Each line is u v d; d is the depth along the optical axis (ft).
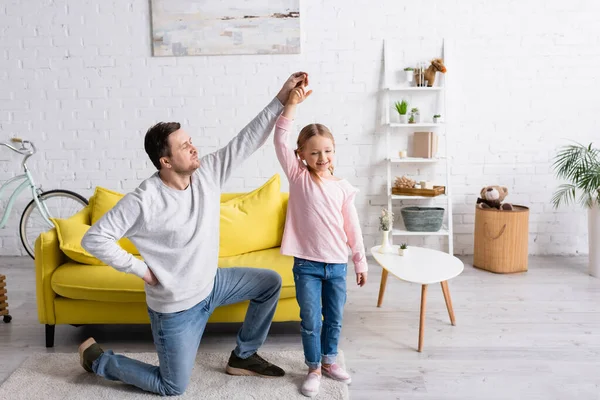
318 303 7.44
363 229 14.20
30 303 11.04
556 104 13.53
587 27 13.24
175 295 6.83
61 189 13.73
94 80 13.85
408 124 13.33
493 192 12.87
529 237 13.97
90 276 8.64
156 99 13.85
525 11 13.30
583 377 7.64
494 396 7.17
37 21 13.69
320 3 13.44
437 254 9.82
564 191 13.14
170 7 13.46
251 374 7.75
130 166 14.15
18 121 14.08
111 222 6.54
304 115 13.84
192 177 7.08
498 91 13.58
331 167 7.59
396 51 13.55
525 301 10.67
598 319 9.71
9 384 7.54
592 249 12.19
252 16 13.43
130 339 9.24
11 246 14.57
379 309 10.38
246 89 13.74
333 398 7.09
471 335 9.10
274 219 10.07
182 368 7.09
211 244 7.06
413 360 8.23
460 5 13.35
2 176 14.32
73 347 8.92
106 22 13.62
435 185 13.61
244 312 8.65
